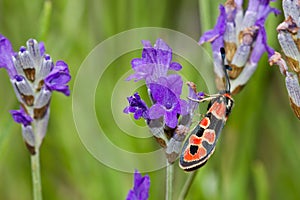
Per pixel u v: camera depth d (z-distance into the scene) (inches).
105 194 10.0
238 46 8.4
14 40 10.4
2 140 9.0
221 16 8.3
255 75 9.8
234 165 9.9
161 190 10.2
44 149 10.5
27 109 7.9
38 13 10.3
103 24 10.1
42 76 7.9
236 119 9.9
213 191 9.8
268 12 8.4
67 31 10.1
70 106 10.1
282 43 7.7
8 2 10.3
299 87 7.7
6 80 10.3
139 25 10.1
